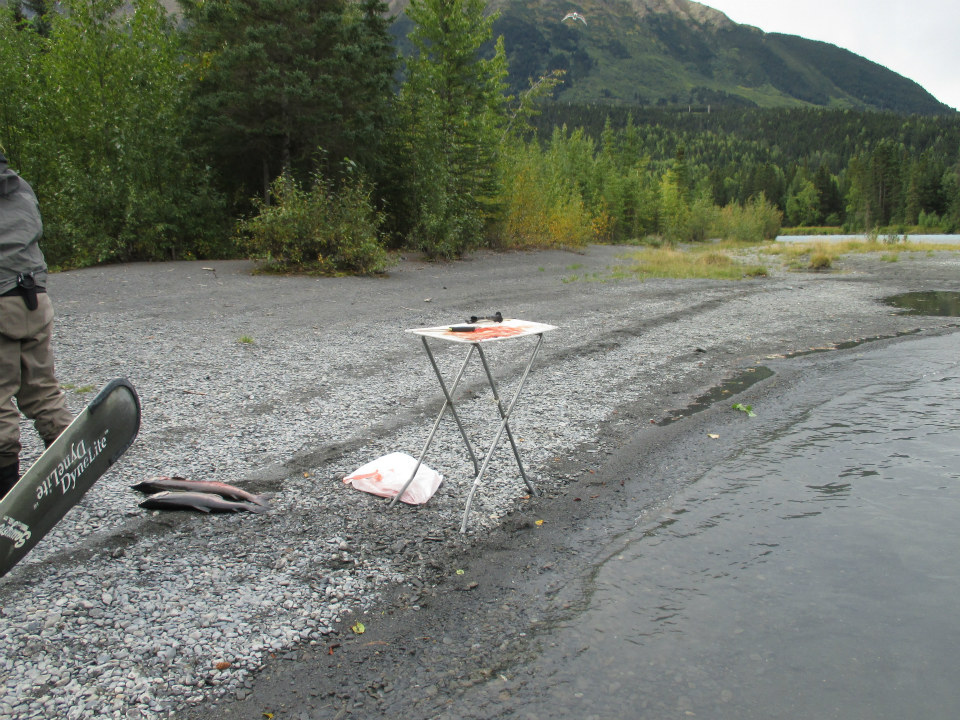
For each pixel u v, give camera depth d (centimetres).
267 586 292
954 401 584
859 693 227
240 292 1153
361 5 2061
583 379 659
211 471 411
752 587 295
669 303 1193
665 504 384
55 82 1570
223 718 216
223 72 1745
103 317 894
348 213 1508
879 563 314
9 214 318
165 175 1611
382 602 284
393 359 714
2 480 326
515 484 408
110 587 285
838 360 752
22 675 230
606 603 283
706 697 225
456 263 1883
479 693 228
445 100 2122
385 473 394
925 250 2694
